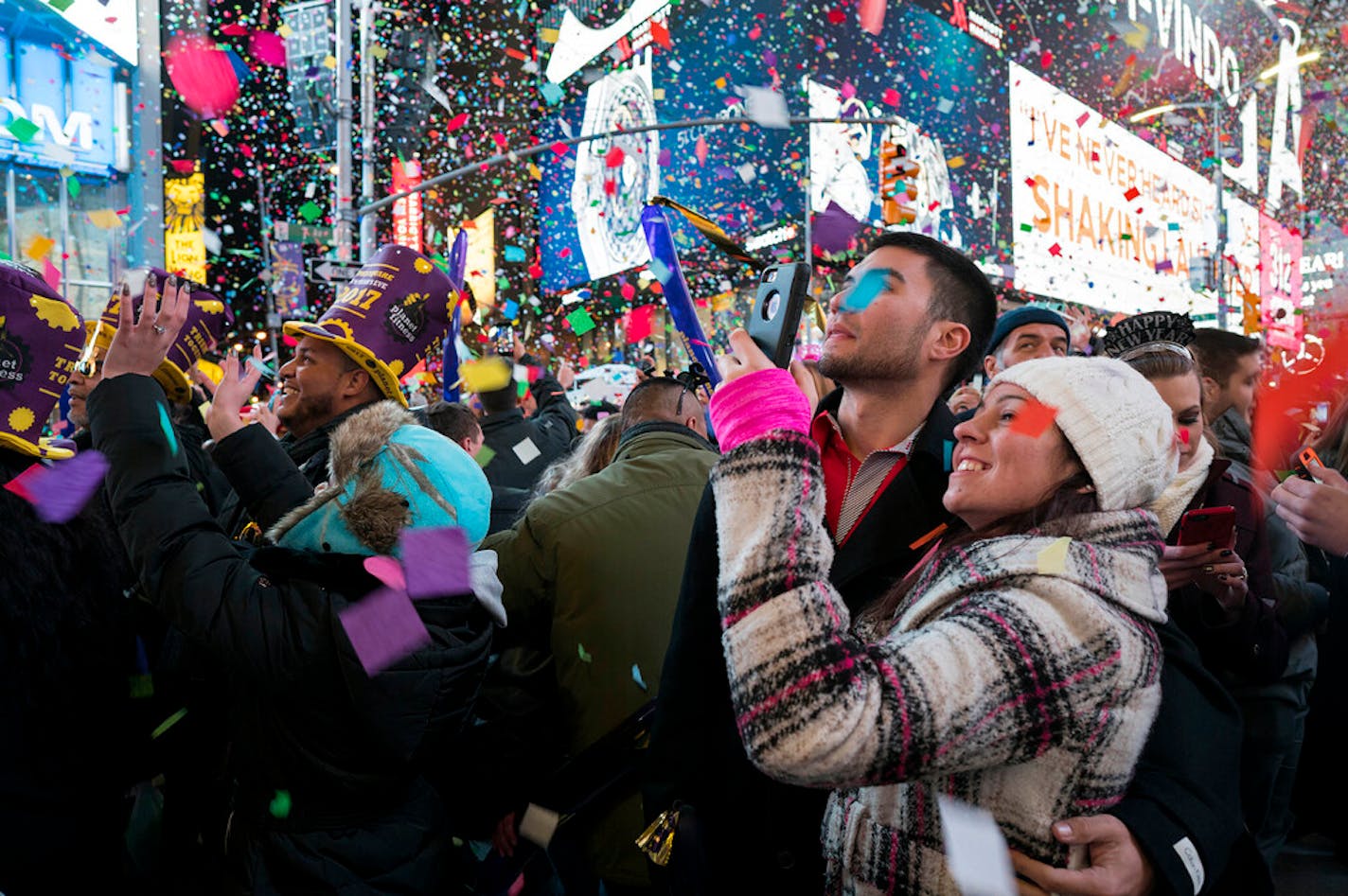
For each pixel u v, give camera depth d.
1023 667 1.06
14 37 13.34
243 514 2.55
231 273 16.67
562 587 2.22
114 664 1.67
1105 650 1.09
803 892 1.44
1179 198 27.45
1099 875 1.09
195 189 16.05
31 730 1.51
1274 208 22.39
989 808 1.15
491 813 2.29
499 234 24.48
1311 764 1.97
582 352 23.97
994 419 1.29
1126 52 23.61
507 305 13.52
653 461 2.39
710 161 19.59
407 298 2.68
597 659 2.17
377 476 1.82
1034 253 22.09
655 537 2.25
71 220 14.36
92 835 1.63
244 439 2.07
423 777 2.01
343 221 9.48
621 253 22.28
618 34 23.27
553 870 2.15
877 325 1.60
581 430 6.49
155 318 1.81
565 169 25.22
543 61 26.08
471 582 1.86
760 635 1.11
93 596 1.63
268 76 16.73
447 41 20.58
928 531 1.52
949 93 20.91
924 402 1.65
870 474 1.61
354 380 2.61
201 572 1.69
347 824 1.80
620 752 2.11
